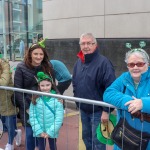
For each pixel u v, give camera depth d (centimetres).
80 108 365
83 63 358
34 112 361
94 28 1016
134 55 262
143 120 248
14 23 1630
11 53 1625
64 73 455
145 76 265
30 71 382
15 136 462
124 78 278
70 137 495
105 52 984
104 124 322
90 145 376
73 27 1092
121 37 939
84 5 1041
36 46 378
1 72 410
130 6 907
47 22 1198
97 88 347
